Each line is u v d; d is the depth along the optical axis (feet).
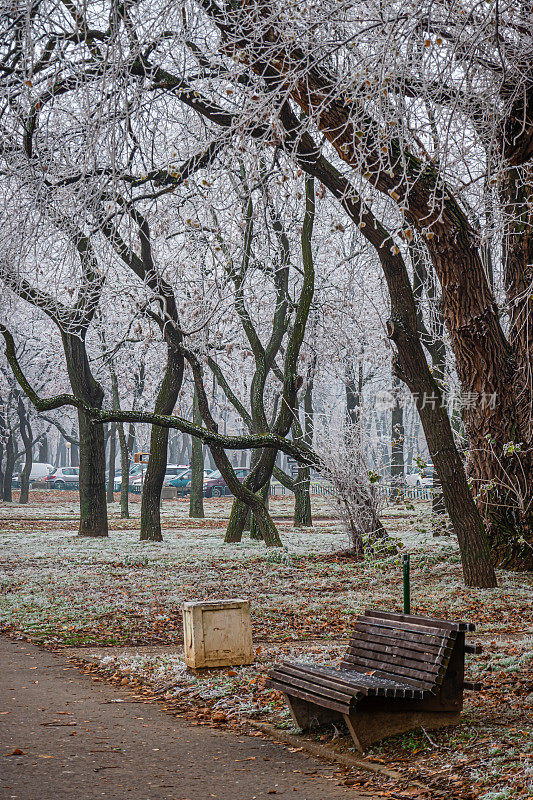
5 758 18.48
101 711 23.36
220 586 49.85
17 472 231.50
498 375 48.93
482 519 51.70
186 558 63.57
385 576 52.26
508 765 16.84
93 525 83.56
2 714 22.74
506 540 50.75
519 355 49.42
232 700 24.12
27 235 55.11
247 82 40.83
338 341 102.68
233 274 73.77
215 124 53.72
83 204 44.19
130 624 38.27
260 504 71.72
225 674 27.22
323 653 30.01
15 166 52.37
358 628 22.68
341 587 49.14
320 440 63.62
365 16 33.27
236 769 18.20
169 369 78.43
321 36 33.83
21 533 88.79
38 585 50.80
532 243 49.11
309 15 32.55
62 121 52.19
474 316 47.21
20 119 47.11
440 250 44.98
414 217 42.39
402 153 31.89
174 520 113.09
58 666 30.01
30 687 26.45
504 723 20.15
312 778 17.62
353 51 32.60
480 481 51.31
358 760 18.48
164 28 39.81
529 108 34.22
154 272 67.77
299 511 96.63
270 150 45.09
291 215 70.64
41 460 254.47
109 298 79.51
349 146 37.06
